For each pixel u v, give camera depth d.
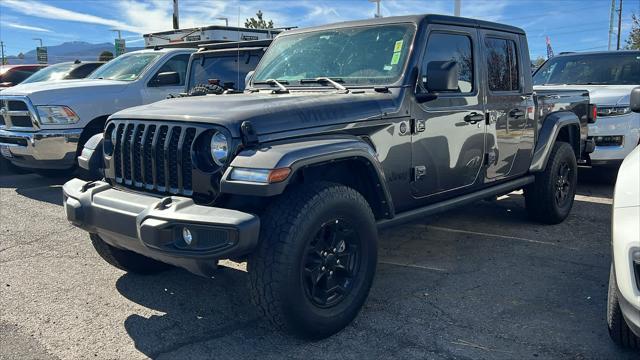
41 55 28.56
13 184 8.34
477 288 4.06
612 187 7.75
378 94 3.78
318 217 3.07
